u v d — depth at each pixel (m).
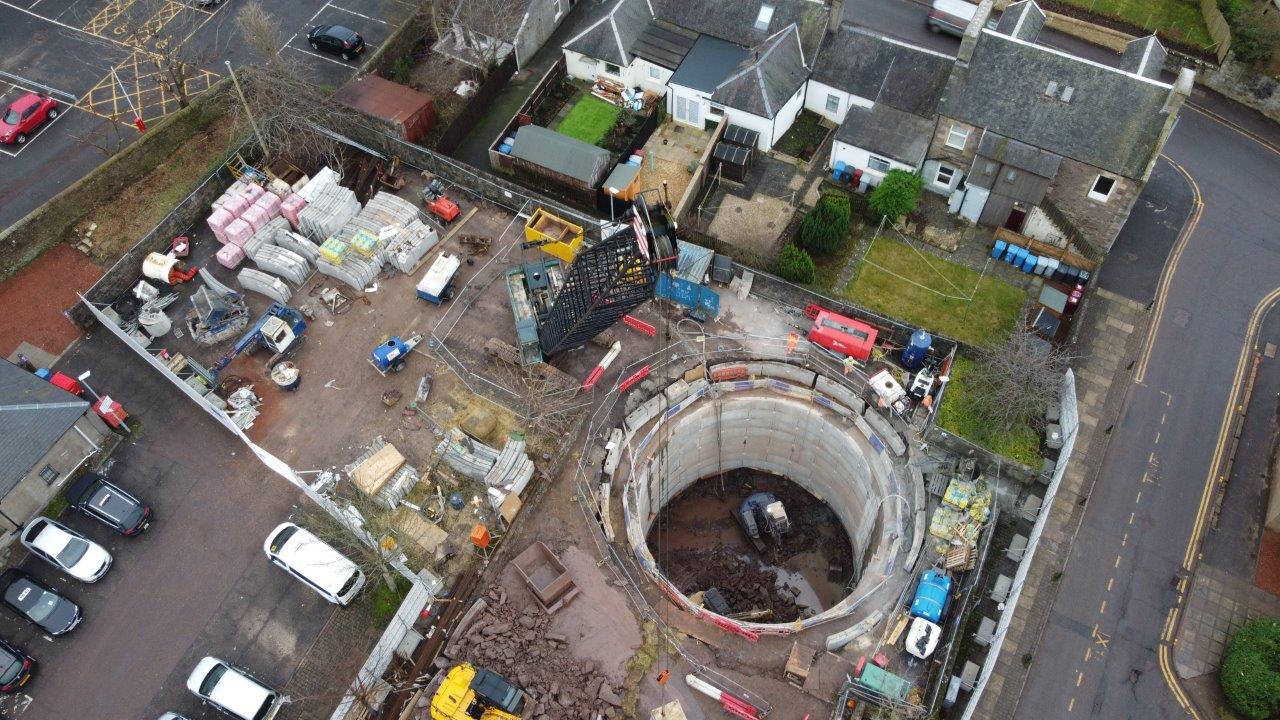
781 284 54.53
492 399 51.25
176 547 47.34
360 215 56.91
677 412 52.31
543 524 47.44
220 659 44.06
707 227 60.94
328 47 68.44
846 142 61.03
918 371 52.62
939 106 57.38
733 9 65.12
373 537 45.16
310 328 54.03
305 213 56.41
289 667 44.03
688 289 53.12
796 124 66.50
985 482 48.91
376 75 65.31
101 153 61.78
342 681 43.59
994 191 58.16
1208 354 56.59
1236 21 66.88
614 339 53.50
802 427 54.34
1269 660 45.47
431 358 52.88
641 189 62.19
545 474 48.41
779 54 62.50
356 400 51.47
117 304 54.09
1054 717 45.88
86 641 44.81
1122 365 56.31
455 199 59.59
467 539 46.72
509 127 63.69
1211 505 51.69
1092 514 51.53
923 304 57.25
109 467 49.72
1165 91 52.38
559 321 49.28
